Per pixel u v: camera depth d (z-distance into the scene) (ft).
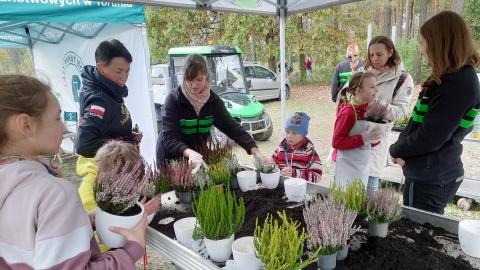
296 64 64.23
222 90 20.11
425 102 5.14
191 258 3.53
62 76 17.54
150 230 4.15
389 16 52.19
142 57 12.89
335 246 3.24
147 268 8.27
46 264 2.36
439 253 3.47
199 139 7.22
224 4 10.14
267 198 5.16
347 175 6.67
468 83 4.53
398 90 8.11
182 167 5.43
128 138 6.68
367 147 6.56
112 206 3.43
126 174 3.66
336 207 3.70
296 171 6.75
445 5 43.14
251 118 18.79
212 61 19.65
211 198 3.65
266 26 35.24
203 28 40.86
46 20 9.85
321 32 37.60
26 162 2.68
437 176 5.13
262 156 6.12
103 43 6.00
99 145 5.80
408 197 5.68
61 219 2.47
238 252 3.27
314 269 3.36
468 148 16.63
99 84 5.98
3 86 2.56
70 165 17.22
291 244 3.00
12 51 18.95
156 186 5.16
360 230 4.07
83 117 5.86
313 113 28.30
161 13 36.22
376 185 8.04
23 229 2.48
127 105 14.42
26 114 2.57
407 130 5.57
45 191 2.53
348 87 6.70
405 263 3.31
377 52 7.82
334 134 6.68
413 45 42.60
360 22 40.19
